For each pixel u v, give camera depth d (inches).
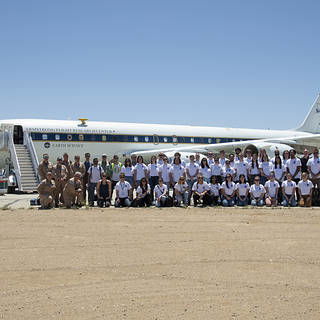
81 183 625.0
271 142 1178.6
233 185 618.5
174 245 346.6
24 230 407.8
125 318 198.5
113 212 534.6
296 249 333.1
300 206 609.0
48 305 214.2
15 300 221.1
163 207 593.6
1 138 916.0
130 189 608.1
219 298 224.5
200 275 264.5
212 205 621.6
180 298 224.4
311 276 263.0
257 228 424.8
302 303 217.2
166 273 268.7
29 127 963.3
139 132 1130.0
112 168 682.8
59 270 274.4
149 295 229.0
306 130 1563.7
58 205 595.5
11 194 865.5
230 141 1310.3
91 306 213.2
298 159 647.8
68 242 355.9
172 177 641.6
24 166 889.5
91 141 1043.3
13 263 289.7
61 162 603.2
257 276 262.5
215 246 343.6
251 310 207.8
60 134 998.4
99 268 279.1
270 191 620.1
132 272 270.5
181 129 1216.8
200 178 614.9
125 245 346.0
